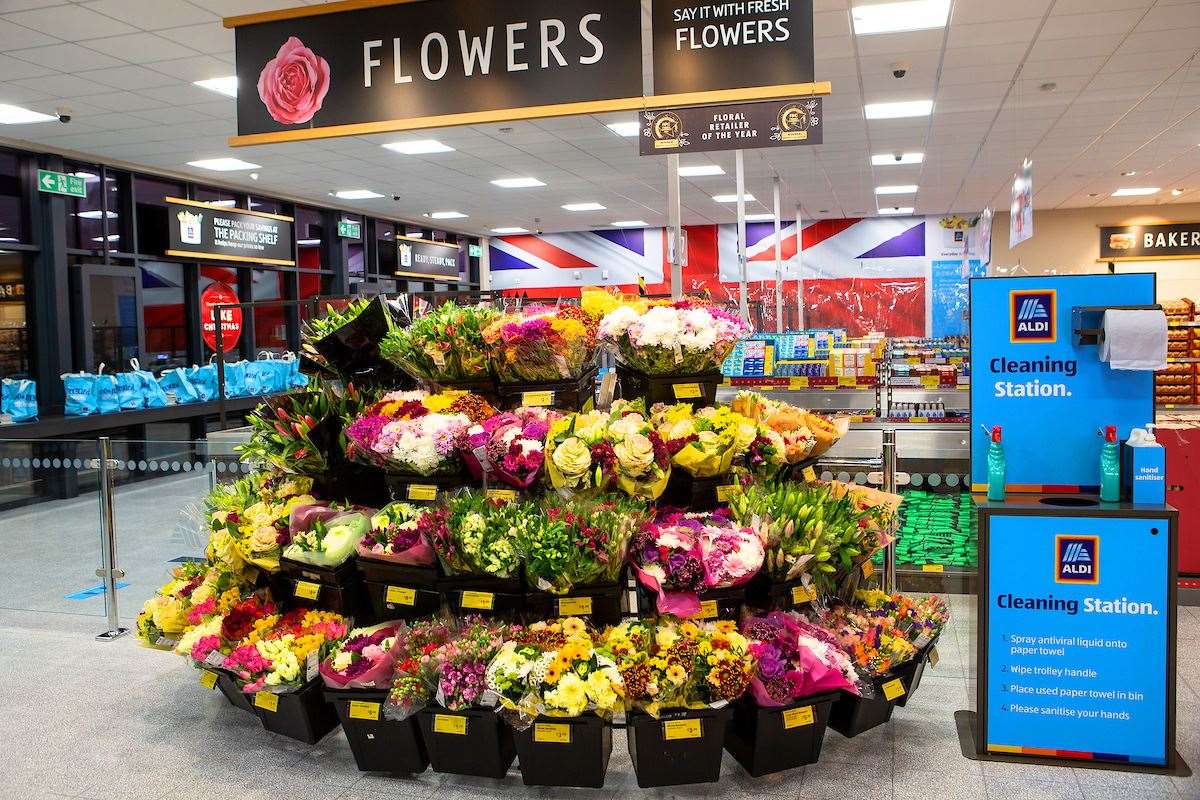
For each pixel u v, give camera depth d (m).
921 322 17.61
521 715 2.62
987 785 2.74
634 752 2.73
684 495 3.15
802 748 2.81
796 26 3.62
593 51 3.71
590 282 18.62
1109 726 2.85
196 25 5.75
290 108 3.99
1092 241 16.77
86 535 4.99
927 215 17.42
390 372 3.74
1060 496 3.05
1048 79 7.71
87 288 9.45
